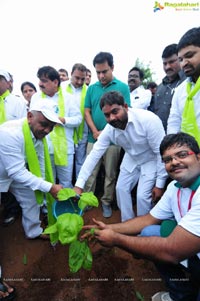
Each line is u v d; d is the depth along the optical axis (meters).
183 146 1.67
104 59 3.16
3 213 3.65
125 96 3.35
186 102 2.36
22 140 2.45
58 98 3.42
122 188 2.97
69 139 3.57
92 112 3.51
